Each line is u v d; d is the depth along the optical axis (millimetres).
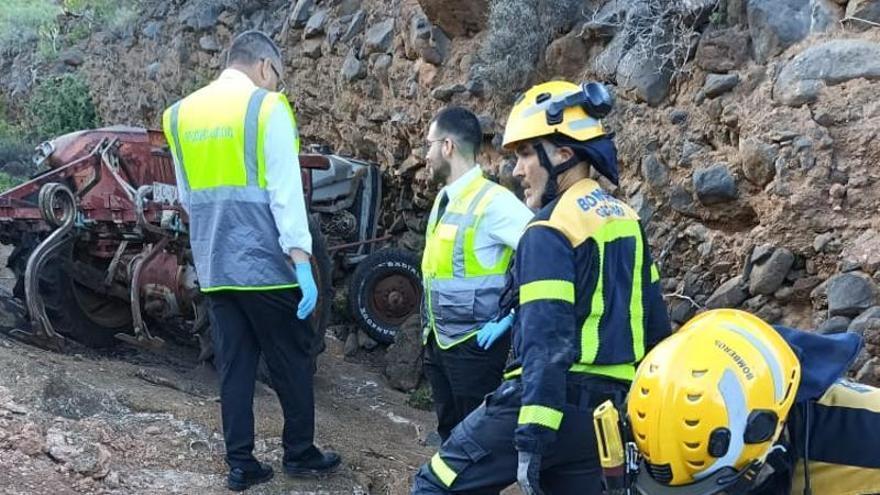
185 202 4820
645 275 3334
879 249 4988
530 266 3143
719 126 5906
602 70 6867
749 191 5695
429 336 5000
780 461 2508
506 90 7680
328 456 5148
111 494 4434
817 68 5406
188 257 6586
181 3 14625
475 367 4707
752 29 5906
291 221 4586
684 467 2338
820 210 5266
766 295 5496
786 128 5414
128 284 6930
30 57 18703
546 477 3393
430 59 8602
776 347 2428
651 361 2422
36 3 19547
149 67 15133
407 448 6102
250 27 12609
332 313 9156
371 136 9742
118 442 4953
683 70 6207
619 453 2445
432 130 4863
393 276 8711
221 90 4715
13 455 4469
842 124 5258
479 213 4660
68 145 7082
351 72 9891
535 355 3086
